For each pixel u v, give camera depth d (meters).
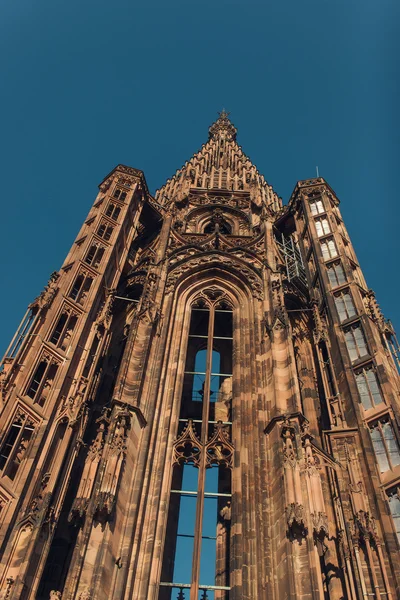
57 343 37.62
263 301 46.03
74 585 25.08
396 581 26.52
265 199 70.69
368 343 39.59
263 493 31.56
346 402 37.03
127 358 37.38
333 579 30.28
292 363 37.94
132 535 28.80
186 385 46.34
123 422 32.47
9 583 24.62
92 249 47.62
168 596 34.12
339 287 46.12
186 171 74.81
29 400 32.69
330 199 59.53
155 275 46.88
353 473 32.16
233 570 28.52
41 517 27.22
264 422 35.44
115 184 57.88
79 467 35.47
